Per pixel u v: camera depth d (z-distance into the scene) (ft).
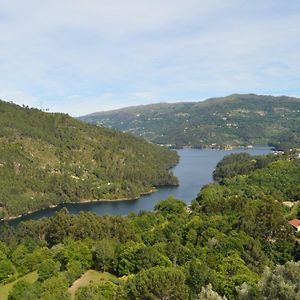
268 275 134.92
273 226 351.87
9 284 317.22
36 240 431.43
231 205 434.30
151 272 217.56
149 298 206.80
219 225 360.89
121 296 215.10
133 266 290.35
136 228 422.82
